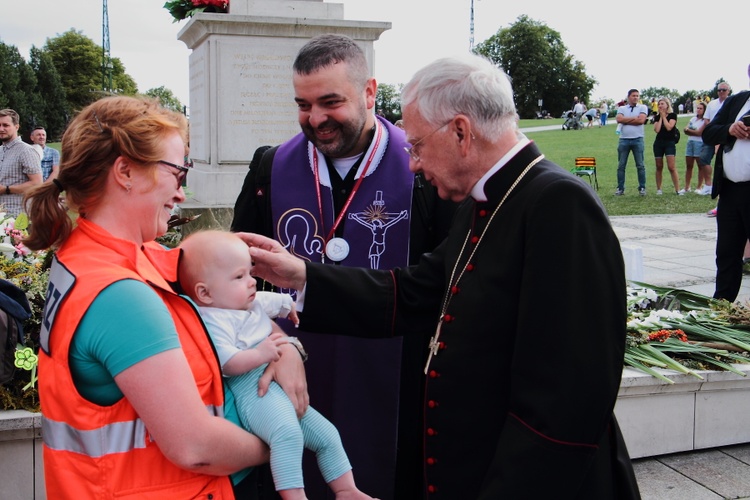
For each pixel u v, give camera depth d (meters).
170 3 6.29
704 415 3.90
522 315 1.80
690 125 16.05
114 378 1.51
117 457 1.55
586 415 1.73
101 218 1.65
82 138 1.61
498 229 1.94
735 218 6.02
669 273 8.21
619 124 15.73
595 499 1.90
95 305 1.51
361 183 2.83
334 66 2.58
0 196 7.71
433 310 2.40
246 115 6.11
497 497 1.74
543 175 1.89
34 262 4.31
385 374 2.75
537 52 73.75
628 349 4.01
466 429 1.94
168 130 1.68
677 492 3.48
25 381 3.36
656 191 16.92
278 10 6.13
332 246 2.81
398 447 2.82
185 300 1.68
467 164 1.95
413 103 1.95
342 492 2.10
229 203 6.09
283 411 1.89
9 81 41.72
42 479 3.21
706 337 4.30
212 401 1.70
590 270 1.76
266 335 2.04
